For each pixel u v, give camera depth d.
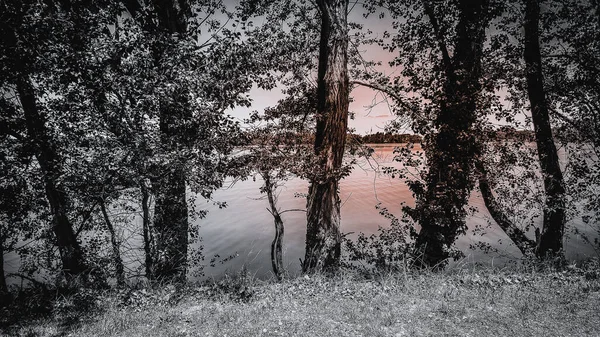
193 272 11.16
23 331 6.43
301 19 11.96
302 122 11.53
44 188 10.51
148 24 8.86
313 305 6.40
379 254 11.43
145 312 6.80
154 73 7.59
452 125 10.75
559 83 12.40
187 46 8.06
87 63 7.20
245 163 10.02
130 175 7.82
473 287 6.82
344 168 11.34
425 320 5.36
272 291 7.55
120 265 9.48
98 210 9.95
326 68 11.77
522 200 12.37
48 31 7.54
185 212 10.39
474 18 11.31
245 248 29.31
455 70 10.70
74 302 7.78
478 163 11.22
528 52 12.15
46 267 11.66
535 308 5.53
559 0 11.16
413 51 12.05
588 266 7.87
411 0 12.16
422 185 11.49
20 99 9.71
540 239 12.88
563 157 12.88
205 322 6.00
